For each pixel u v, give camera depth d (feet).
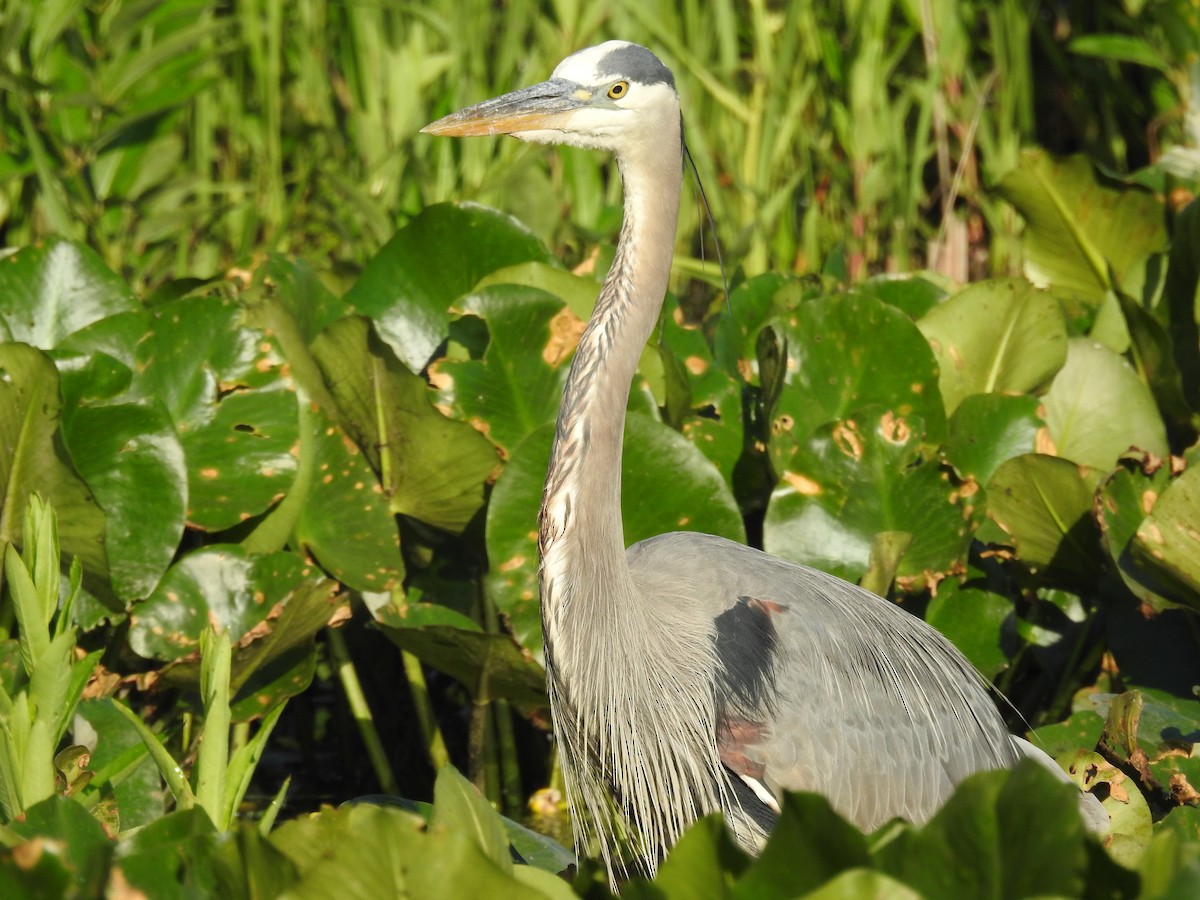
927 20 45.39
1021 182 40.24
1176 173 41.50
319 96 44.27
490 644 27.04
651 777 22.50
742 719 22.39
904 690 23.84
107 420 27.68
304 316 32.60
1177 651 28.99
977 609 30.42
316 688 39.01
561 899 16.97
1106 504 28.35
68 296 31.32
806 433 32.04
